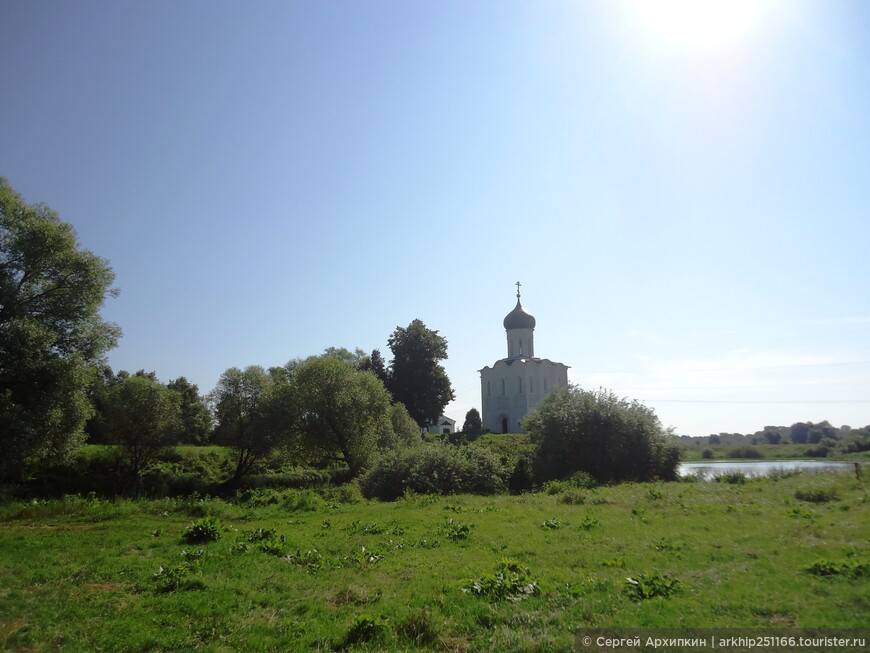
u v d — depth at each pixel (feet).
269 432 163.02
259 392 169.17
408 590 33.45
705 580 32.48
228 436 168.96
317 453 170.09
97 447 159.33
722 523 53.11
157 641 26.18
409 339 260.42
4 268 100.32
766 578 31.94
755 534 45.96
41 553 45.42
